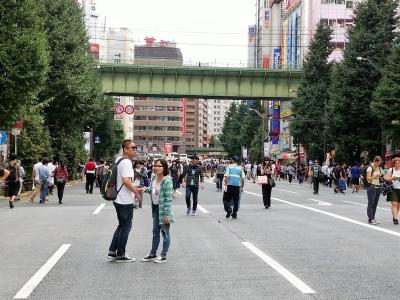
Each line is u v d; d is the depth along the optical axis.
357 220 16.38
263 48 130.62
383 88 41.62
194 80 55.34
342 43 91.06
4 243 11.48
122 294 6.92
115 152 105.31
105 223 15.34
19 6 24.58
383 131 43.66
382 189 32.44
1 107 23.69
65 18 38.88
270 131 111.44
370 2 50.78
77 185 43.12
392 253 10.25
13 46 23.33
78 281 7.72
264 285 7.46
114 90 54.59
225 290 7.15
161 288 7.27
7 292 7.05
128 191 9.23
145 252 10.29
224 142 154.50
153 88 54.97
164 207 9.20
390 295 6.89
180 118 184.00
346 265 9.01
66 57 37.69
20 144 32.81
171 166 30.50
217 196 28.45
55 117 39.44
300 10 94.81
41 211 19.28
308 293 6.99
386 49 49.62
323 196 30.14
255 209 20.38
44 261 9.36
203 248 10.81
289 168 60.84
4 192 27.20
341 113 51.00
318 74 62.19
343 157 52.72
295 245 11.23
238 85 56.38
